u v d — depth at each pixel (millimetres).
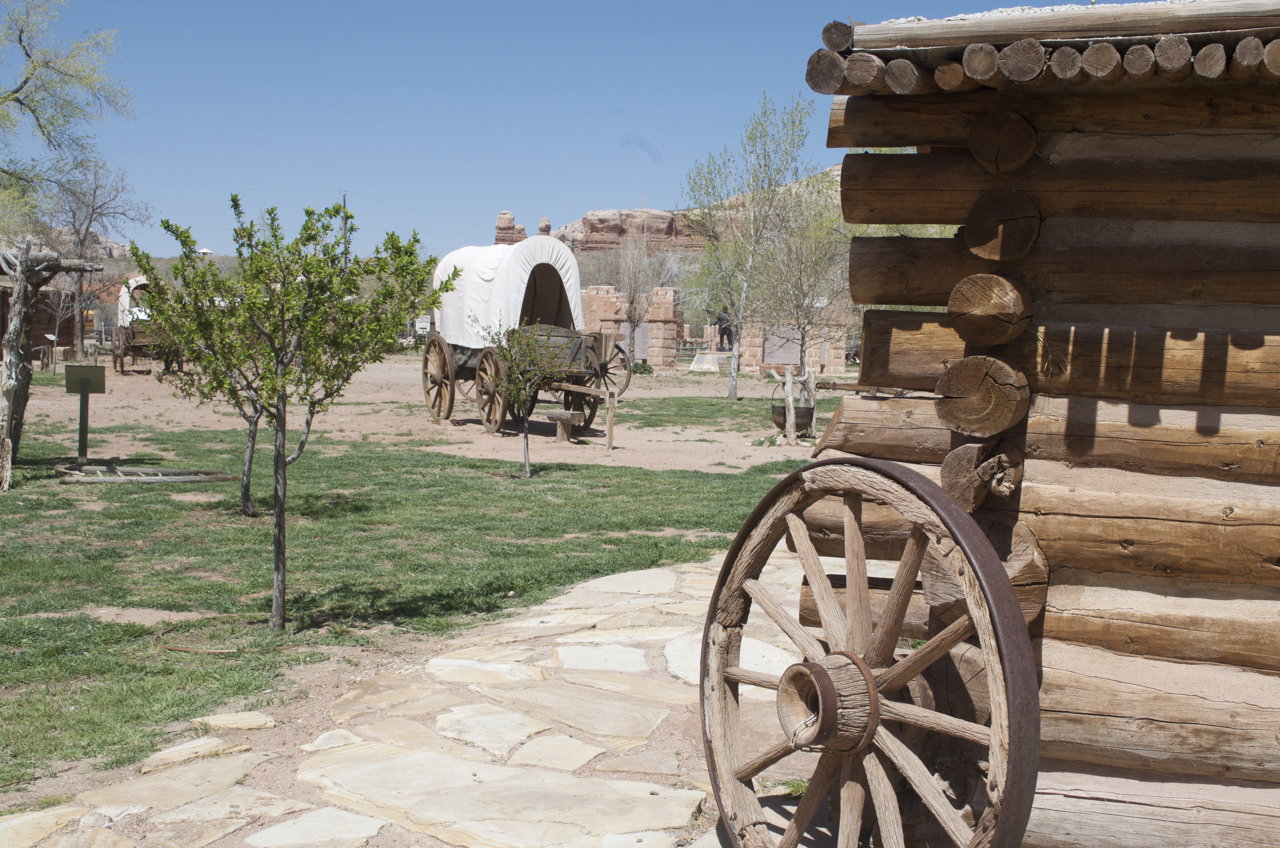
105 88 26234
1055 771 2941
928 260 3209
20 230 27438
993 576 2383
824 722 2607
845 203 3236
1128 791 2850
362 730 4344
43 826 3295
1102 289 3002
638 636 5953
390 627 6289
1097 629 2908
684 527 10109
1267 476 2859
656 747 4203
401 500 11234
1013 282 3018
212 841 3207
